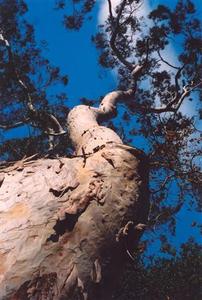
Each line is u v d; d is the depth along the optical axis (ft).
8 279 9.60
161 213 37.29
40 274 9.87
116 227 11.31
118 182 12.06
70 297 10.12
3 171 12.04
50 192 11.25
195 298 37.14
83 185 11.62
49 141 43.27
